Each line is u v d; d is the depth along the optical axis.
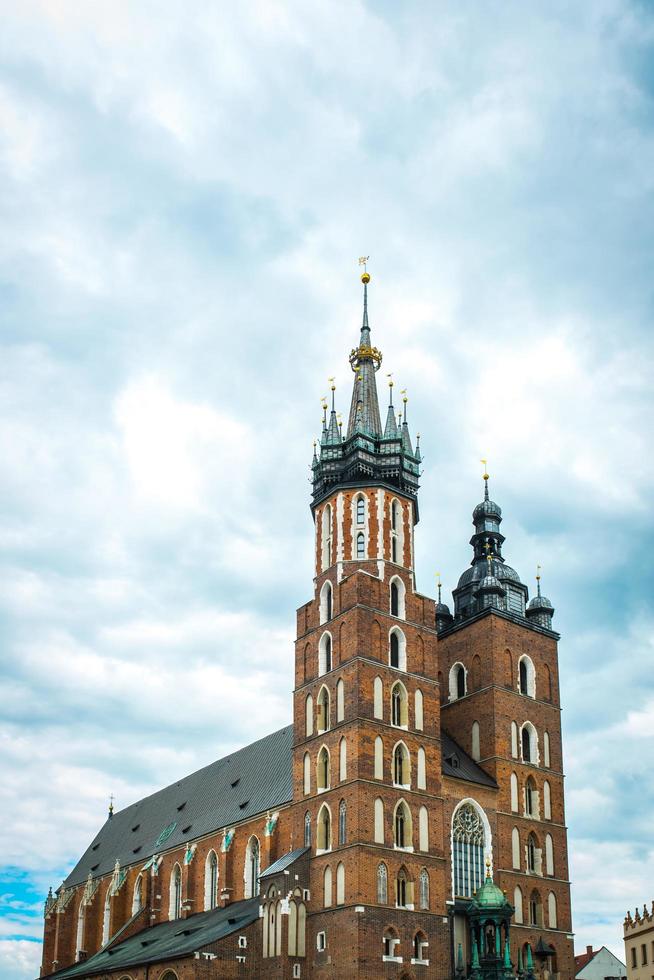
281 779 112.31
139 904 130.12
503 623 106.00
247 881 108.38
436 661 98.25
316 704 95.81
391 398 107.31
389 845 88.00
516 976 88.44
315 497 104.50
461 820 95.44
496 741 100.69
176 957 90.88
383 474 102.69
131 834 144.00
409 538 101.56
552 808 102.94
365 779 88.56
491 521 116.81
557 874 100.62
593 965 145.88
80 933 137.00
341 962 84.12
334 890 87.25
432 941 87.75
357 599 94.38
